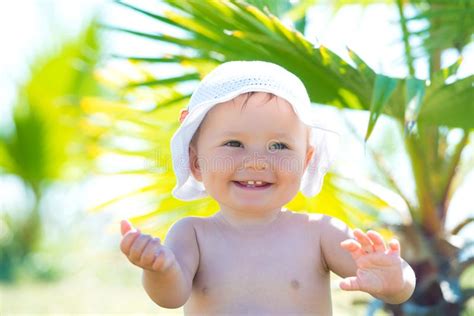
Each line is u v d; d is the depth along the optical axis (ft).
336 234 5.25
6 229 33.24
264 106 5.11
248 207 5.10
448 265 9.91
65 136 29.53
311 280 5.18
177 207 9.76
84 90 27.84
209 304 5.10
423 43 8.93
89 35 25.88
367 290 4.62
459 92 7.71
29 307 18.71
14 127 30.99
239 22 8.05
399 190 10.15
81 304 19.45
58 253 30.96
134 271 28.68
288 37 7.76
